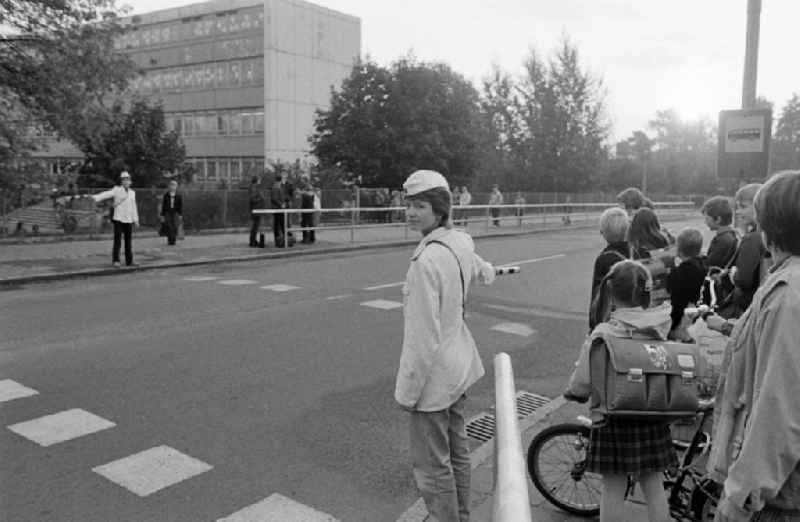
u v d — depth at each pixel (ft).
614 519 10.68
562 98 157.17
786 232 6.47
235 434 16.03
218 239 65.36
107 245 57.47
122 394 18.61
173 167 112.16
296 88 185.88
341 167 111.96
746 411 6.63
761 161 27.53
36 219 63.93
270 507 12.60
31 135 66.33
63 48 58.95
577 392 10.58
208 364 21.71
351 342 25.02
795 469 6.10
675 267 15.28
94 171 107.14
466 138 116.26
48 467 13.99
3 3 56.24
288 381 20.20
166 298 33.45
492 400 19.33
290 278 41.04
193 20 195.62
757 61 28.32
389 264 48.57
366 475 14.07
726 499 6.30
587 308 33.12
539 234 84.99
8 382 19.42
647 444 10.29
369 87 112.78
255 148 186.80
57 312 29.63
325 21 191.72
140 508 12.42
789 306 6.07
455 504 10.75
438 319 10.18
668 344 10.24
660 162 196.75
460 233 10.92
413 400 10.23
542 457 13.01
